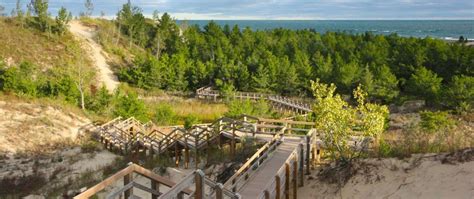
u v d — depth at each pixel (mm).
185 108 38500
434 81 39344
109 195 6016
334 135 12766
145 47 63125
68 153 23250
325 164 14617
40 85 35312
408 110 39000
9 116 26984
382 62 49188
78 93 34500
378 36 69250
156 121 31391
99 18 68375
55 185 17547
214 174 16266
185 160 18453
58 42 50750
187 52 56281
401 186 10711
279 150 15008
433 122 23688
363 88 41375
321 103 13062
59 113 29375
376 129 12570
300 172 13586
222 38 60625
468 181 9656
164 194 5750
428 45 53375
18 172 19781
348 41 62562
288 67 46281
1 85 34656
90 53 51125
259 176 12359
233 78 47531
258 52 54344
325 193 12305
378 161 12156
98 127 27766
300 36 69000
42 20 53250
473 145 12430
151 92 45938
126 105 30250
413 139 13922
